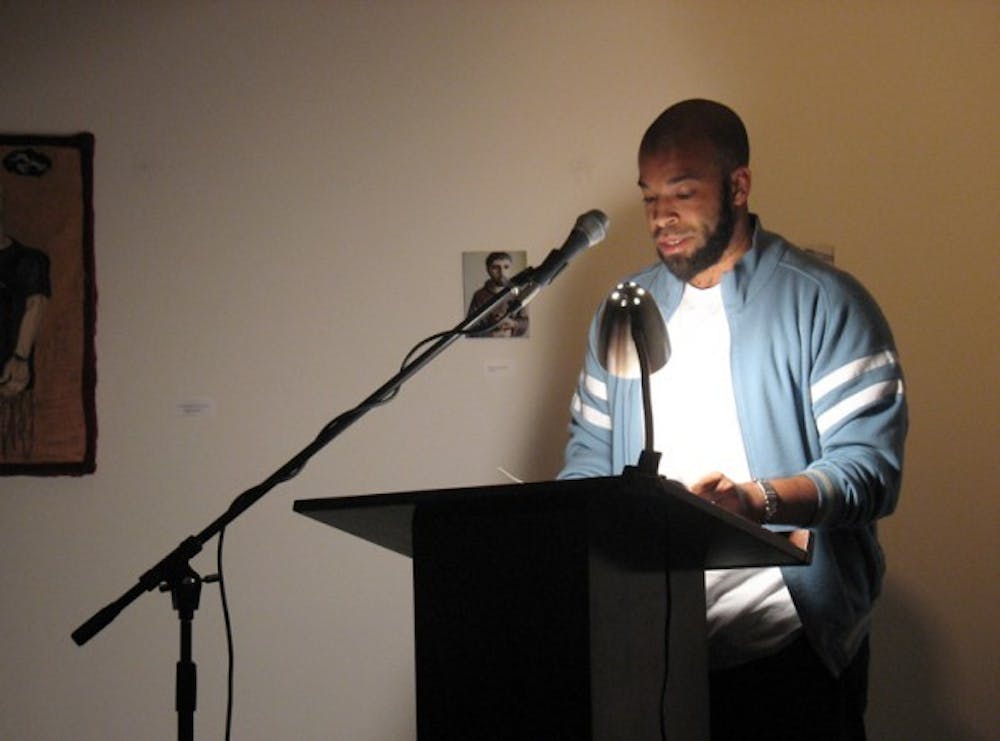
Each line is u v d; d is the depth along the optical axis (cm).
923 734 334
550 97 356
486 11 359
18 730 329
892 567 340
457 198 352
